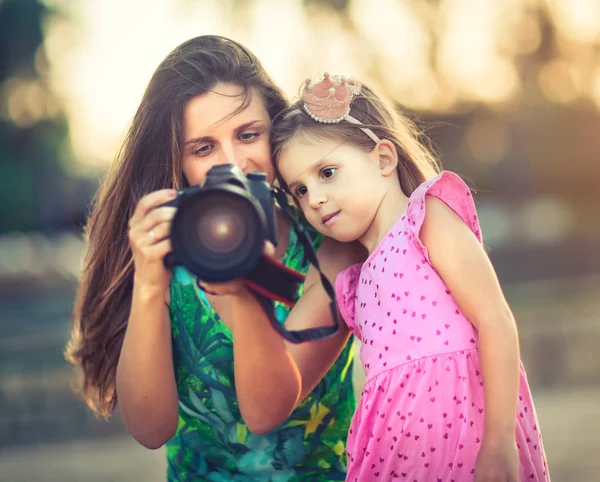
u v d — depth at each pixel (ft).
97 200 10.47
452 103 106.22
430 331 8.61
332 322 9.34
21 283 75.61
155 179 9.55
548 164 114.01
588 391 38.32
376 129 9.44
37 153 125.18
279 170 9.51
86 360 10.40
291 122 9.30
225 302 9.06
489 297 8.42
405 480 8.48
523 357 43.65
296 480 9.21
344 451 9.58
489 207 115.96
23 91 126.21
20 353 44.65
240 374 8.17
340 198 9.12
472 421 8.45
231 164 7.52
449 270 8.59
